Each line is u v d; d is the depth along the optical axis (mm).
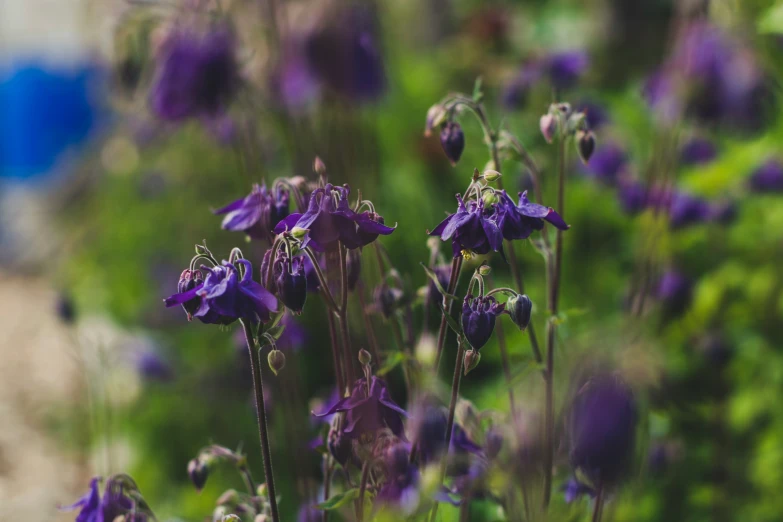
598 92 8727
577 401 3029
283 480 6043
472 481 3156
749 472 5281
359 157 5797
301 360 6047
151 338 7555
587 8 10328
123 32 5250
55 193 16828
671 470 4930
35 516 7254
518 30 10133
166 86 4652
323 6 4805
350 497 2963
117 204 10328
